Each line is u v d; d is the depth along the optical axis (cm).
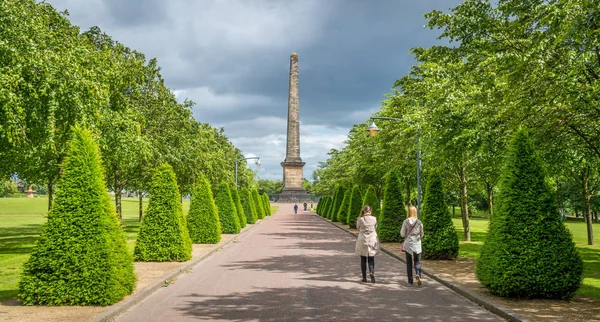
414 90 2289
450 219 1539
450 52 1673
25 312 775
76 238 843
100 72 1764
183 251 1474
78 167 896
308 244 2198
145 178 2911
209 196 2159
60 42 1606
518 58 1097
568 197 5147
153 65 2700
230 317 768
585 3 751
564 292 866
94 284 827
